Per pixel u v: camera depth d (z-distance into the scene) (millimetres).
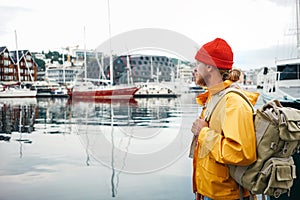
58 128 12359
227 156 1544
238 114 1564
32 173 5602
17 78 49656
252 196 1688
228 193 1697
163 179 4902
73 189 4641
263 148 1555
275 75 13312
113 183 4777
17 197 4391
